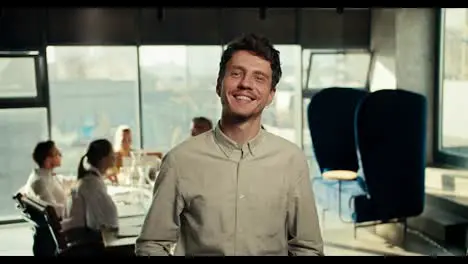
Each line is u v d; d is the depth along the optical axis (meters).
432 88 5.48
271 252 1.00
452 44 5.22
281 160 1.01
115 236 2.72
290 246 1.06
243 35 1.03
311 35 6.24
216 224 0.97
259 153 1.00
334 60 6.34
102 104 5.62
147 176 3.94
